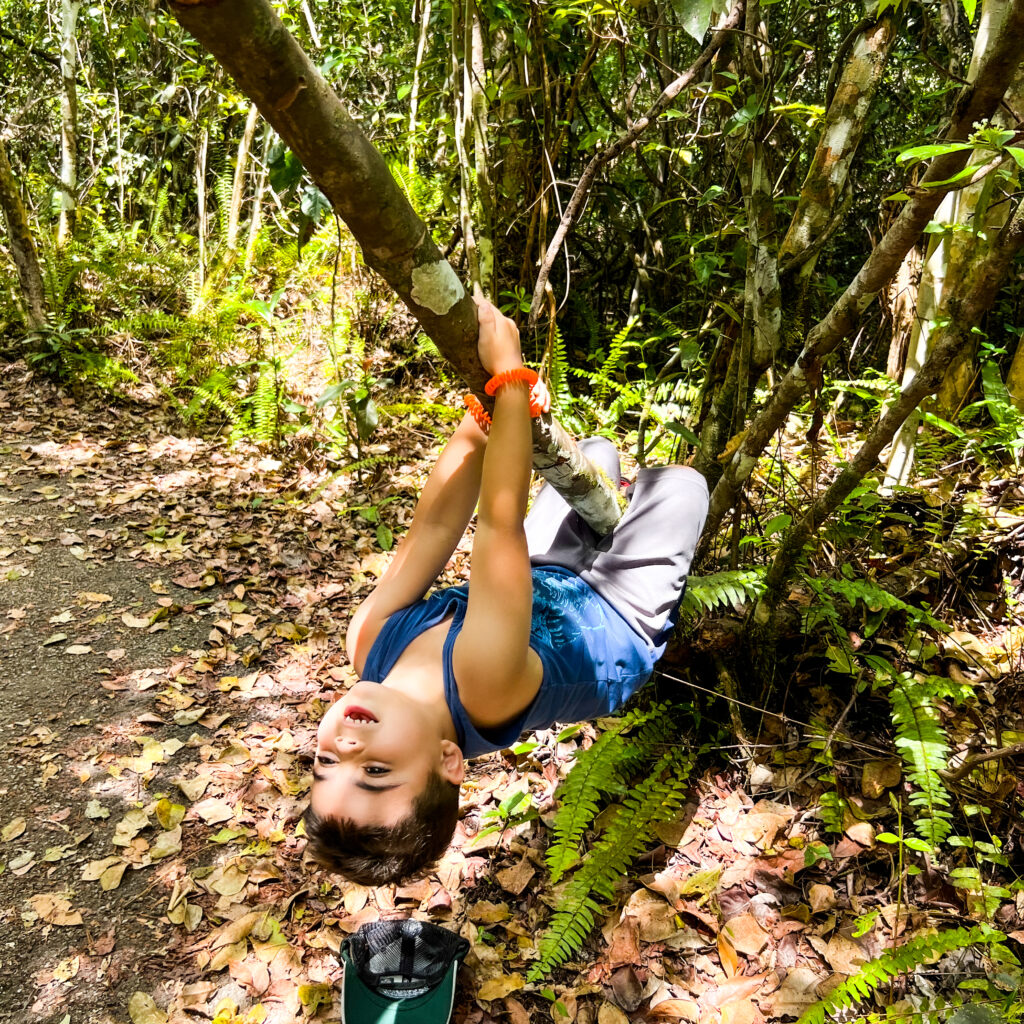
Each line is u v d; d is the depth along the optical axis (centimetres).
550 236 493
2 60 901
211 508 420
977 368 329
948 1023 163
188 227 870
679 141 427
